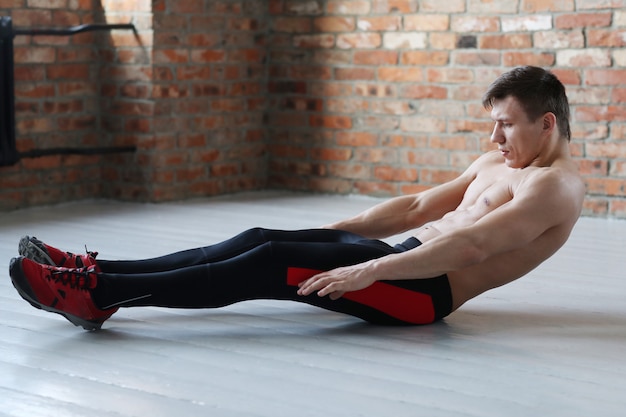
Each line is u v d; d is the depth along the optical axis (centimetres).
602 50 493
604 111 497
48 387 226
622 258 400
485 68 529
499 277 282
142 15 534
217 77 575
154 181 546
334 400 220
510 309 310
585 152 505
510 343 269
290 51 596
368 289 269
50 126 530
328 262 267
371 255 272
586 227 477
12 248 406
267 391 225
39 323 284
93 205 541
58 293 260
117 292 261
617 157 497
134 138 547
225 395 222
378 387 229
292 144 604
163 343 265
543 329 285
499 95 279
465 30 533
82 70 546
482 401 221
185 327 282
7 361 246
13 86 496
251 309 305
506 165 291
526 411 214
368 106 571
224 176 587
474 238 267
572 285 348
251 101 600
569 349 264
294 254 264
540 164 281
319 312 302
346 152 583
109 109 554
